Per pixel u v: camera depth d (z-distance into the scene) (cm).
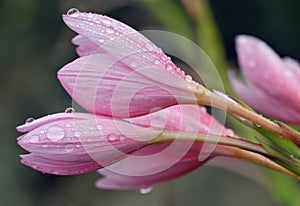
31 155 27
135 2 52
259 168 44
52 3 91
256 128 28
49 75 93
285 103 33
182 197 81
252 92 34
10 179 90
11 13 92
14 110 94
